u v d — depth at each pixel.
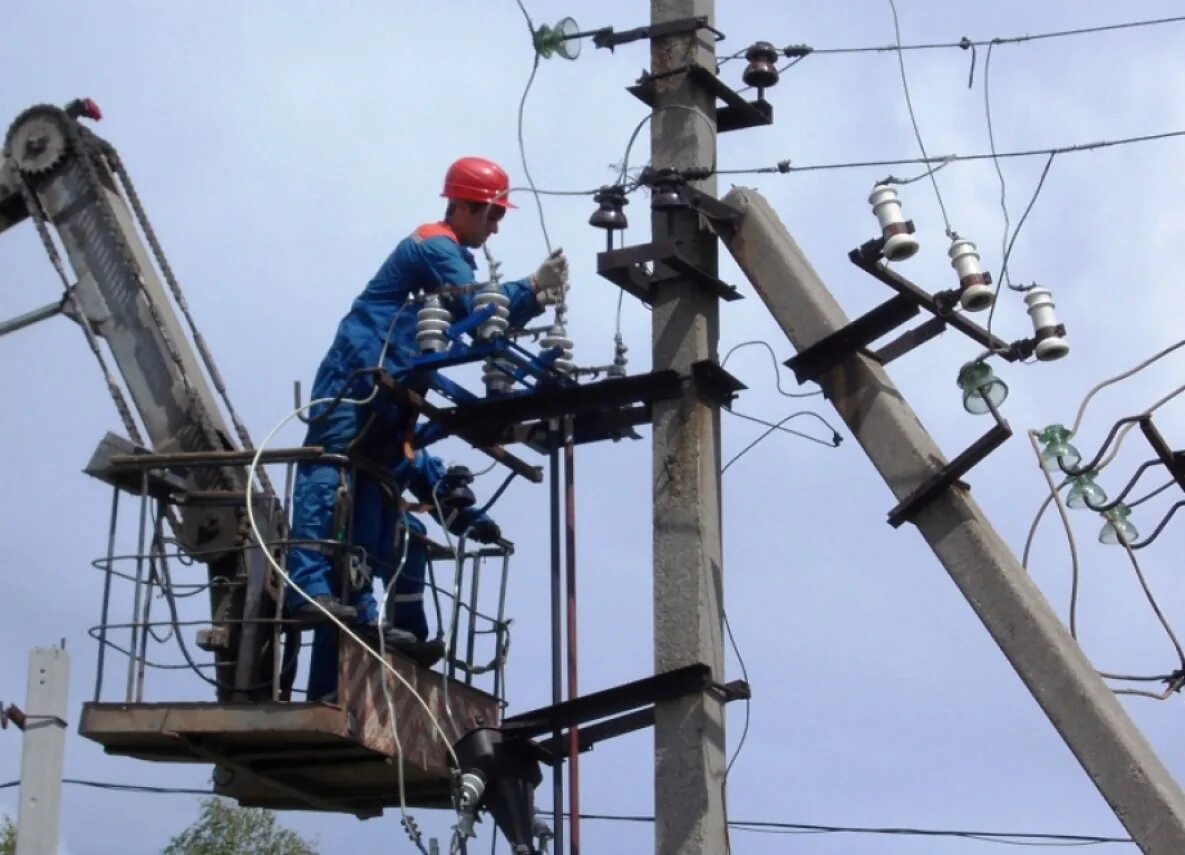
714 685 9.74
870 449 9.46
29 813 9.60
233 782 11.70
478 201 11.29
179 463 10.52
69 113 11.99
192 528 11.12
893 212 9.27
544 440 10.98
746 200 10.13
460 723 11.35
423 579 11.46
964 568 9.03
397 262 10.91
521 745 10.23
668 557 9.94
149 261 11.97
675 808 9.58
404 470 11.37
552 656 10.20
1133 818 8.37
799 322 9.84
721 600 10.00
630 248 10.12
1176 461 10.71
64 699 9.82
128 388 11.65
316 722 10.13
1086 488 10.23
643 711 9.98
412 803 11.89
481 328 10.35
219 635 10.99
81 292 11.79
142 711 10.31
